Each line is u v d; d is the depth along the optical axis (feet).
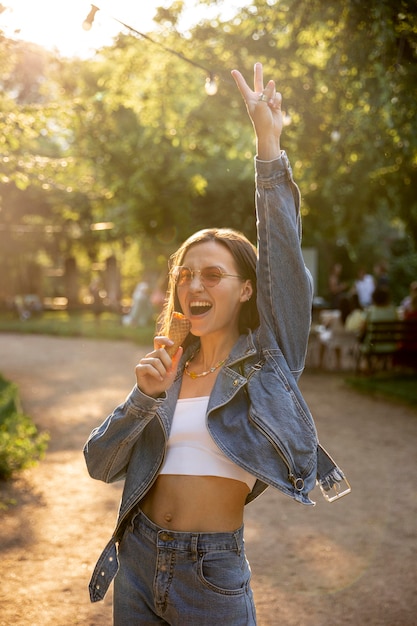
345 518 20.33
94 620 13.99
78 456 27.12
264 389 7.80
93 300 93.86
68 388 44.21
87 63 43.78
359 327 47.96
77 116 28.66
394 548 17.98
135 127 54.24
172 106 44.75
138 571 8.01
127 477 8.11
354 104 32.96
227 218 63.46
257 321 8.52
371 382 42.80
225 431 7.75
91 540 18.35
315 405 37.35
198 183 57.36
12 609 14.34
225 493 7.80
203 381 8.21
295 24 30.22
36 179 28.48
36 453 26.78
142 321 89.15
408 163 38.75
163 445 7.92
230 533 7.78
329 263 104.17
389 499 22.03
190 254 8.38
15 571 16.28
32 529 19.12
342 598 15.12
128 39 37.81
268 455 7.59
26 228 93.09
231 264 8.27
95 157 53.47
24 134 26.73
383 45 25.75
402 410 35.99
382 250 108.47
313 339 52.34
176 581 7.72
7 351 65.51
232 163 62.90
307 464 7.74
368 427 32.12
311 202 46.50
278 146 8.27
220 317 8.18
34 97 58.70
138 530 8.03
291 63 37.11
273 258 8.11
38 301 113.39
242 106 39.04
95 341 75.05
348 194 44.37
